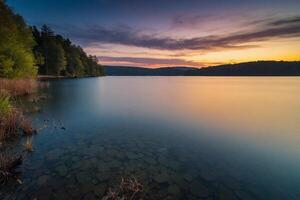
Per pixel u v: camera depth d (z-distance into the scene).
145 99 20.86
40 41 61.25
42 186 4.13
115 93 26.64
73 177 4.55
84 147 6.52
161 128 9.52
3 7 24.14
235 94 27.95
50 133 7.77
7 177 4.34
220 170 5.33
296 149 7.09
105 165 5.25
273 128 9.97
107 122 10.35
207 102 19.33
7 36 22.38
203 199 4.00
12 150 5.81
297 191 4.41
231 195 4.18
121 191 4.05
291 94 28.05
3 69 20.27
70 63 70.88
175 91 32.50
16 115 7.77
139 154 6.16
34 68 27.31
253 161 6.02
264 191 4.39
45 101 15.81
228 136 8.52
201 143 7.54
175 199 3.95
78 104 15.79
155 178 4.70
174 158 5.99
